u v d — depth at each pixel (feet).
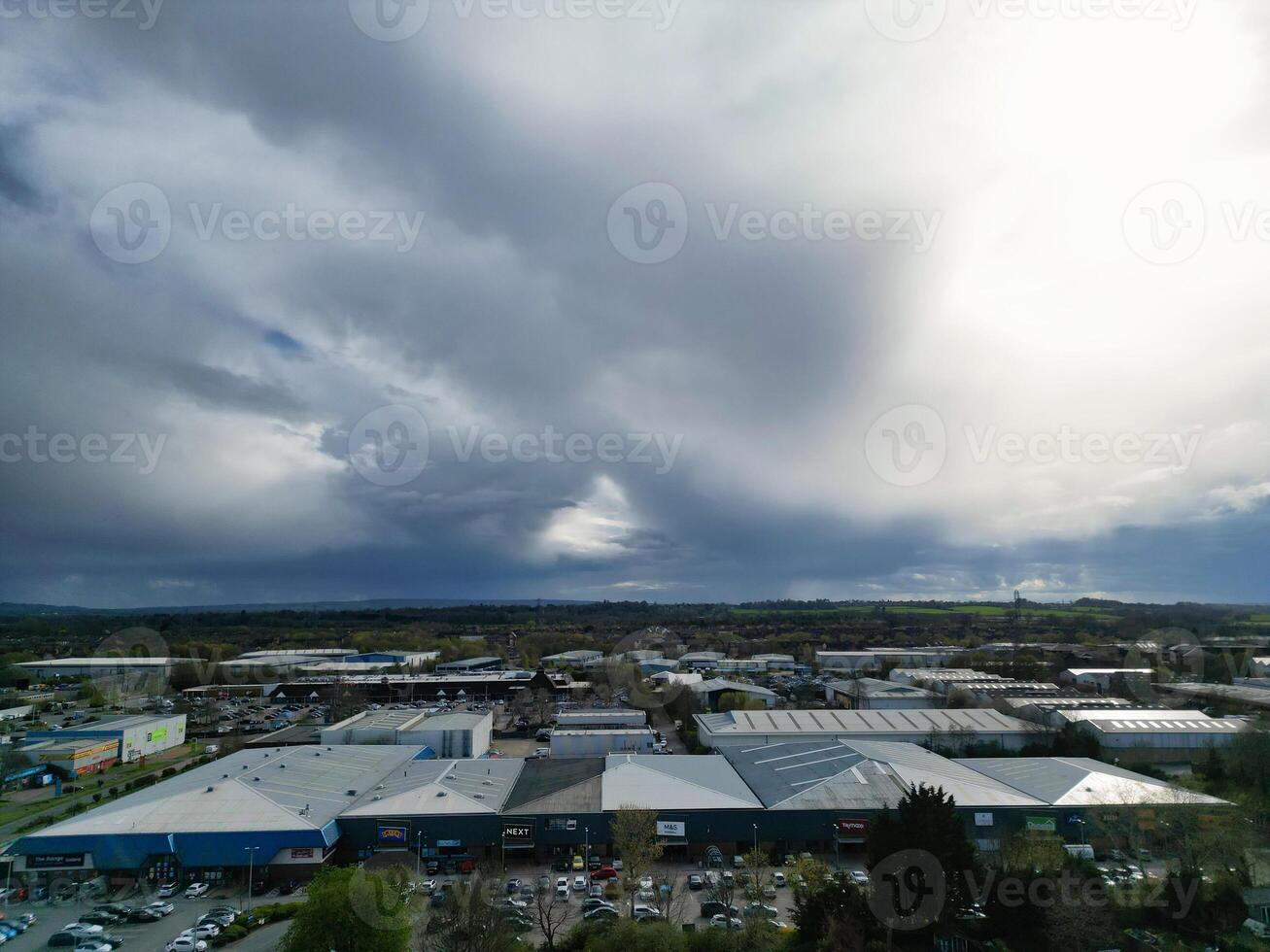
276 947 109.91
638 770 173.88
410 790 160.86
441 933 104.88
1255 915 110.32
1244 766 172.55
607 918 113.70
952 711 253.44
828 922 102.17
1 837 156.56
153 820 141.18
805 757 187.42
